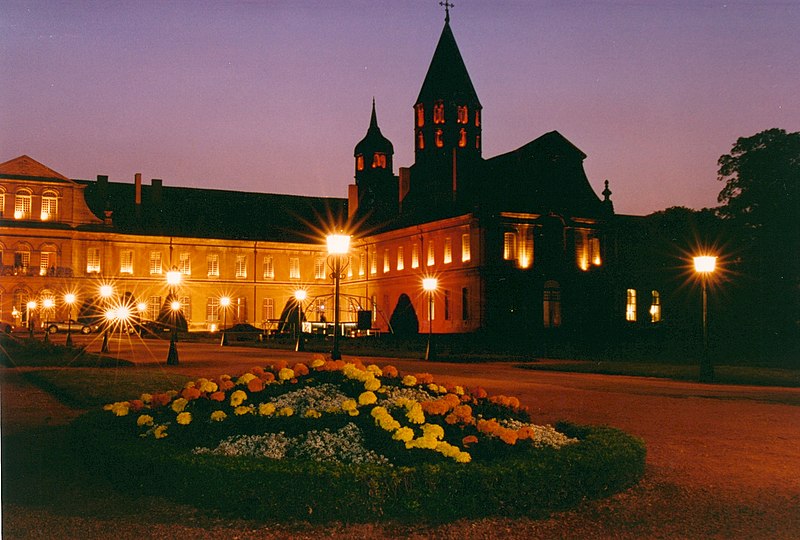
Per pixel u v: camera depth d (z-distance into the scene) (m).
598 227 66.56
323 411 11.67
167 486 9.49
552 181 66.81
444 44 77.75
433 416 11.14
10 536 8.35
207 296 91.06
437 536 8.33
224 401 12.25
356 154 93.56
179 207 93.25
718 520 9.02
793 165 54.56
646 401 20.73
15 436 14.50
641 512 9.29
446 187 73.62
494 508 8.98
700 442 14.14
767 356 43.28
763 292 54.47
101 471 10.83
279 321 72.69
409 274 74.69
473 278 63.09
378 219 87.50
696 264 28.56
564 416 17.56
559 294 63.94
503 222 62.69
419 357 43.00
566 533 8.49
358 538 8.25
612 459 9.90
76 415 17.47
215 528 8.52
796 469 11.76
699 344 52.94
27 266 82.75
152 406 12.80
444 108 76.38
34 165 83.81
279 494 8.74
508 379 28.12
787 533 8.57
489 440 10.20
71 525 8.70
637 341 56.62
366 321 68.19
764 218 54.91
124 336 72.31
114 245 87.06
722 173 57.91
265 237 94.06
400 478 8.79
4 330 68.44
